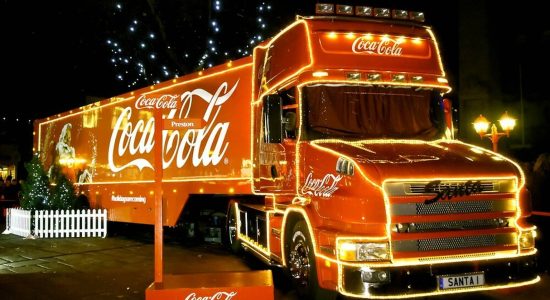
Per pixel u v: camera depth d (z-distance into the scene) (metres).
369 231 5.84
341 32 7.37
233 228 11.40
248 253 11.21
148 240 13.81
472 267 5.95
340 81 7.12
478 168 6.20
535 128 25.36
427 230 5.89
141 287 8.22
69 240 13.81
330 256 6.07
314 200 6.73
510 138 25.77
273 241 8.31
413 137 7.30
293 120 7.30
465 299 7.17
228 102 10.26
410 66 7.51
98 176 14.91
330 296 6.55
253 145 9.16
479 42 23.61
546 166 10.14
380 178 5.83
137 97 13.37
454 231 5.95
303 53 7.28
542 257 9.26
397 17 7.87
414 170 5.95
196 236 13.93
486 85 23.41
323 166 6.61
